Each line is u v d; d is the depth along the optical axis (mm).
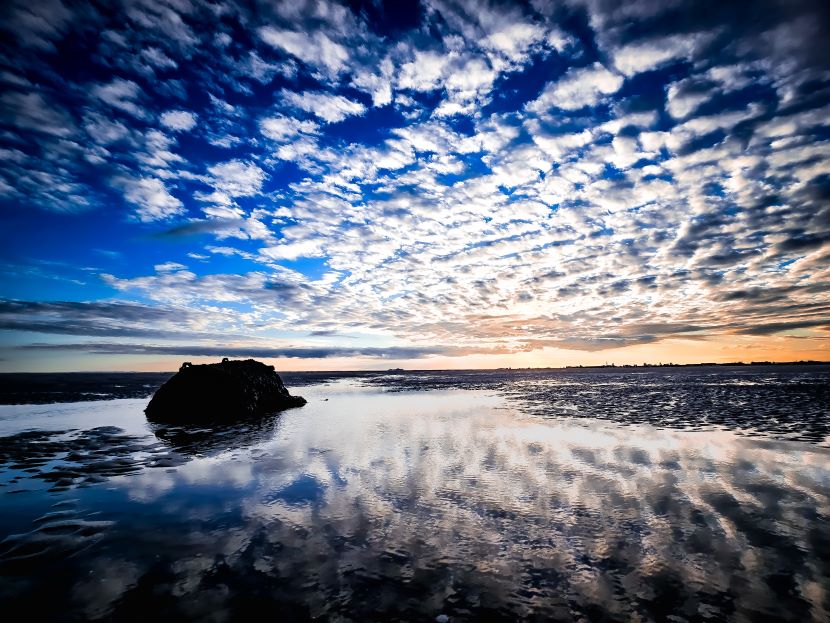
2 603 4617
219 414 21766
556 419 18641
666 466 10203
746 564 5367
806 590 4758
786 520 6793
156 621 4273
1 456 12141
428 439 14219
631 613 4363
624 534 6332
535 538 6211
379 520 6965
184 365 24672
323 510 7461
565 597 4668
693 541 6059
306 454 12156
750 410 20250
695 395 29484
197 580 5074
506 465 10547
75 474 10102
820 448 11859
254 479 9570
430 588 4852
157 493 8578
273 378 27906
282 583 4984
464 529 6566
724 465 10195
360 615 4332
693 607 4457
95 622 4273
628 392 34094
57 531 6590
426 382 63812
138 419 20766
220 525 6812
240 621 4254
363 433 15727
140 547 6004
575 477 9398
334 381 72062
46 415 22062
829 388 33344
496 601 4582
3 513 7496
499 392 37781
